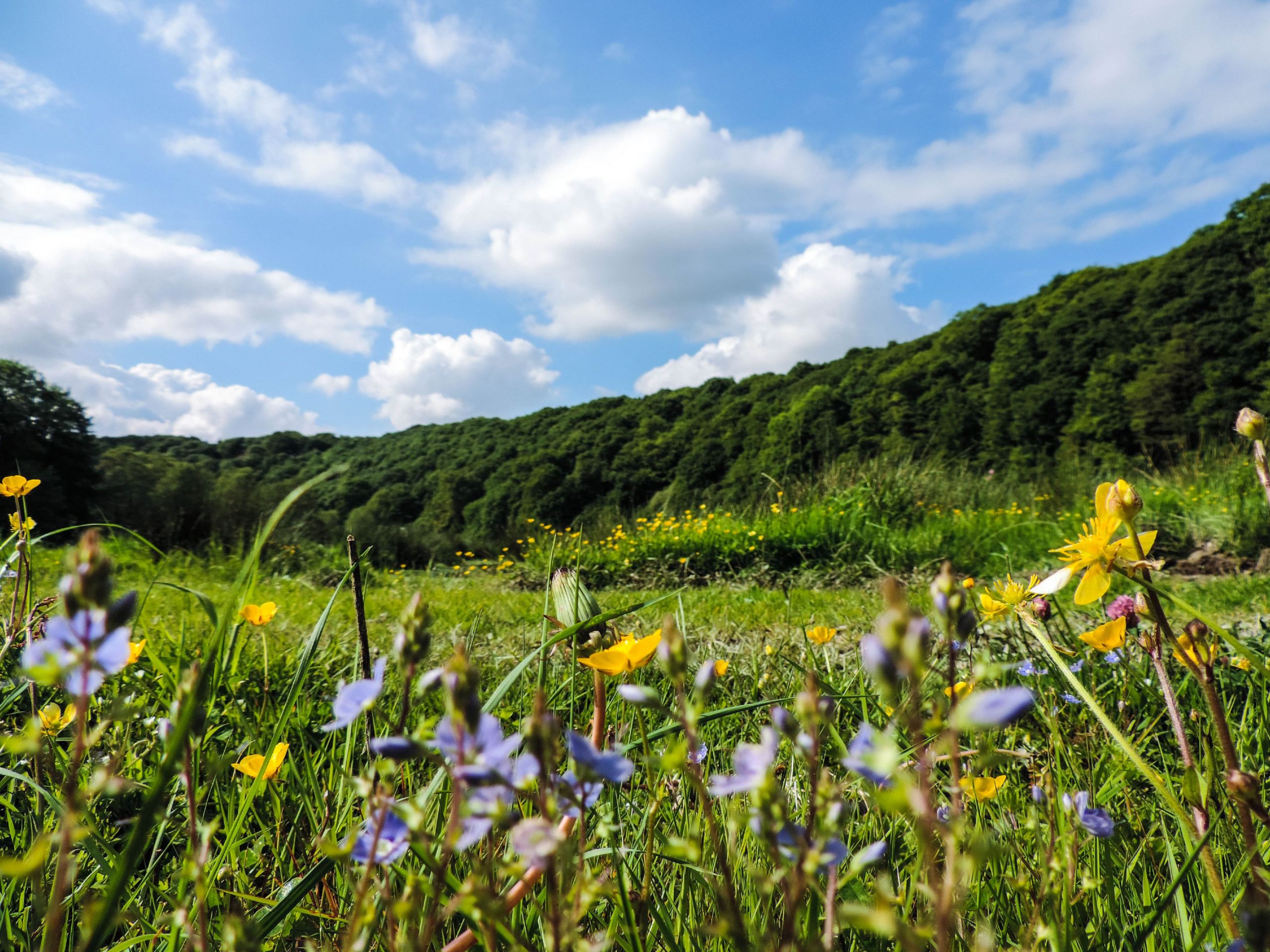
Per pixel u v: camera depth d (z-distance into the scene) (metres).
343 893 0.89
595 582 8.28
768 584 6.98
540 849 0.39
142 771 1.19
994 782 0.76
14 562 1.34
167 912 0.82
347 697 0.43
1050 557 6.79
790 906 0.42
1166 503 8.52
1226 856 0.98
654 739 0.84
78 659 0.37
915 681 0.32
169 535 14.52
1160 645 0.83
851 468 10.80
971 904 0.80
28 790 1.20
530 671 2.04
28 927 0.82
